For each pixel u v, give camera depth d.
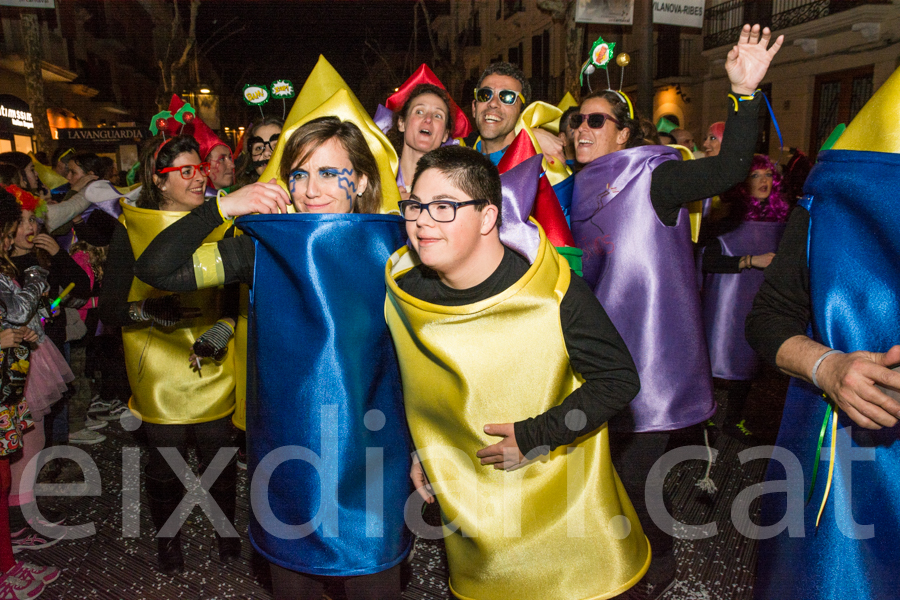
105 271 2.80
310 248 1.92
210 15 26.11
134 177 4.55
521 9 24.34
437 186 1.67
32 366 3.28
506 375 1.78
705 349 2.85
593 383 1.74
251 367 2.07
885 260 1.52
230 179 4.48
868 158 1.52
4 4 8.03
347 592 2.09
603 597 1.85
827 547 1.58
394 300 1.86
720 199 4.52
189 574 3.01
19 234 3.15
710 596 2.75
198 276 2.03
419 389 1.92
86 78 23.03
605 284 2.83
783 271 1.71
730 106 2.41
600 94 3.09
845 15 12.57
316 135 2.02
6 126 17.12
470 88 23.97
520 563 1.88
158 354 2.96
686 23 8.50
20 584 2.82
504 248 1.88
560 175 3.01
